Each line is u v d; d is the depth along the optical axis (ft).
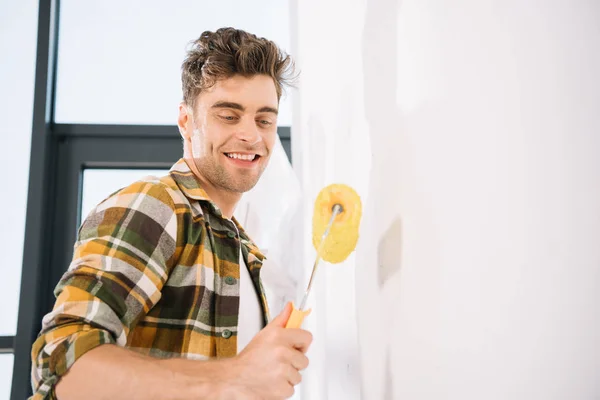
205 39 2.74
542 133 1.84
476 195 2.01
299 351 2.04
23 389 4.32
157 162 4.99
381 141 2.66
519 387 1.82
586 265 1.71
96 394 1.83
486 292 1.95
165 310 2.46
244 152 2.67
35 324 4.46
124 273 2.13
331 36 3.31
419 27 2.35
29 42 4.93
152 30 5.15
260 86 2.66
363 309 2.80
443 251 2.15
